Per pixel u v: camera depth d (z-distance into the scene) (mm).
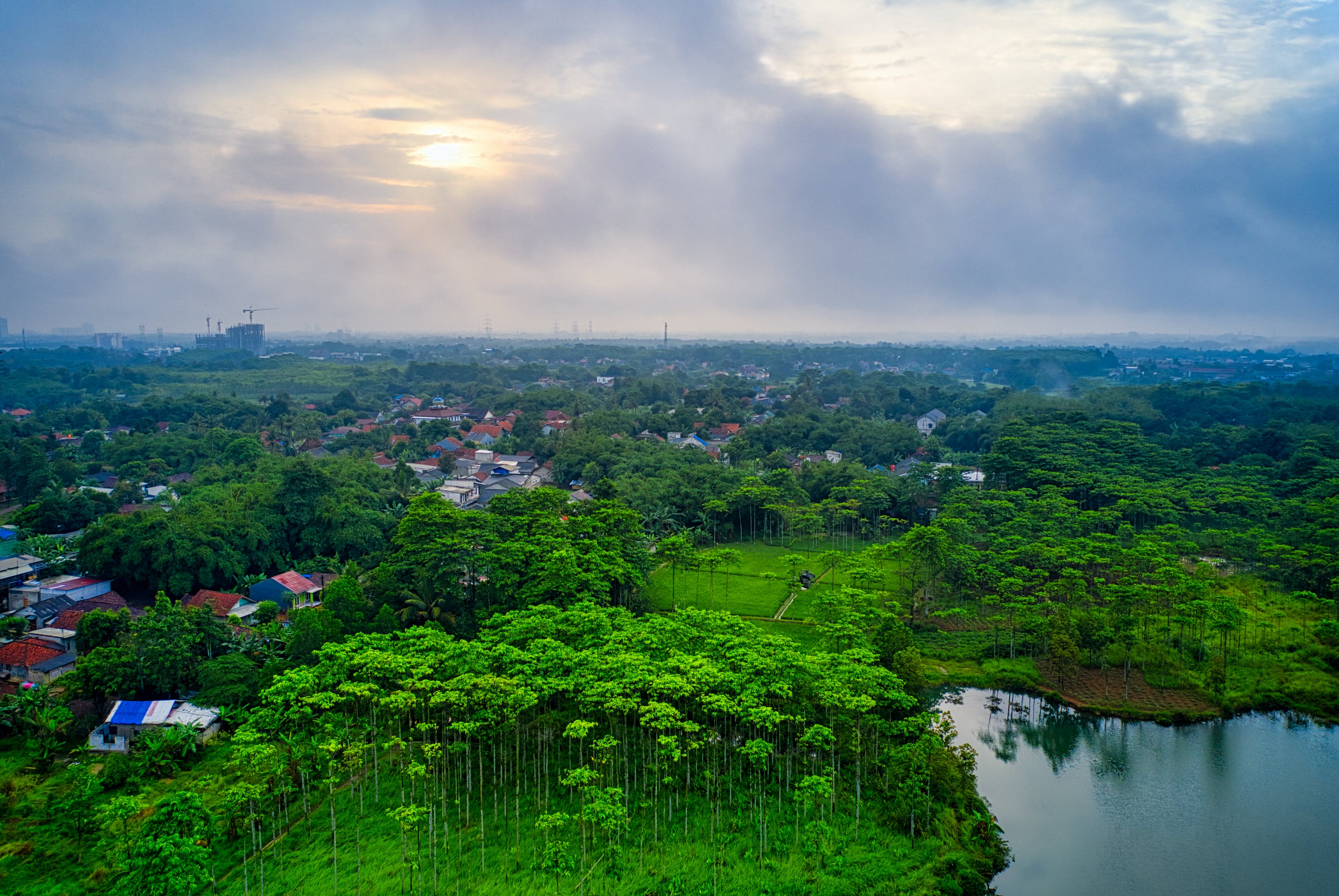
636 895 48969
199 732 64688
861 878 50844
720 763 63656
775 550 138250
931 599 107062
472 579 92000
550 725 65250
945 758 60844
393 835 54688
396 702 60062
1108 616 92188
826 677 65688
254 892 48594
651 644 70438
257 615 89312
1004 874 55594
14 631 83875
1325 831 61438
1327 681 83062
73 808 53625
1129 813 63500
